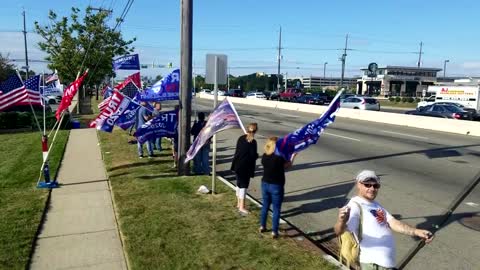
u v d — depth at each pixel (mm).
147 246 6324
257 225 7219
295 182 10766
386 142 18328
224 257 5949
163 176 10789
